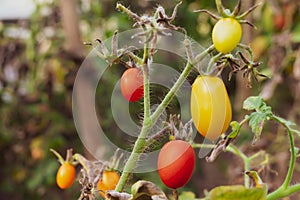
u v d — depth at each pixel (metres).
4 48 1.43
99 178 0.59
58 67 1.29
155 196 0.53
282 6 1.12
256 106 0.58
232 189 0.51
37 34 1.34
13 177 1.44
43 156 1.35
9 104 1.41
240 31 0.51
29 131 1.42
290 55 1.09
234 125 0.56
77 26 1.21
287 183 0.60
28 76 1.44
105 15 1.28
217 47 0.51
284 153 1.03
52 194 1.40
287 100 1.30
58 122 1.36
